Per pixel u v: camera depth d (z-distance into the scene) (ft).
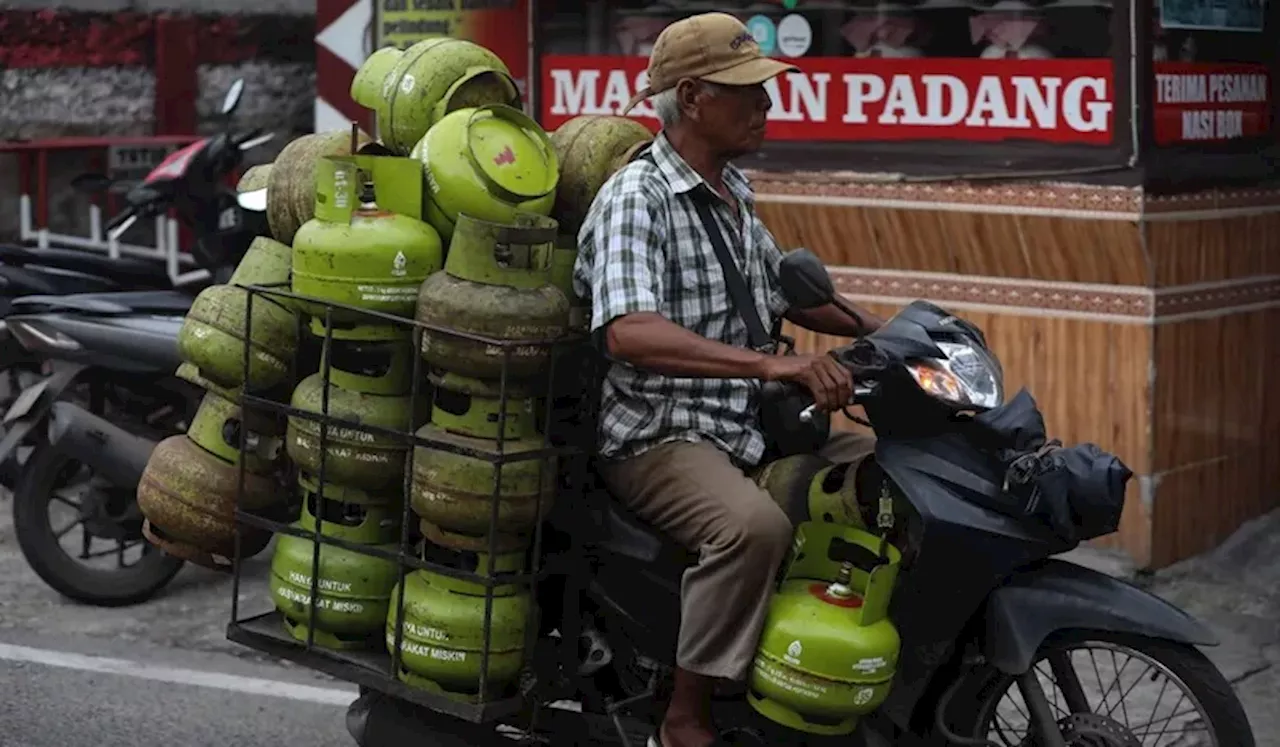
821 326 13.91
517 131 13.41
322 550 13.57
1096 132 20.33
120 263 22.81
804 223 22.40
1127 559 20.84
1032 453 12.02
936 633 12.34
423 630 12.89
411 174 13.12
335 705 17.25
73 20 30.14
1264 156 21.67
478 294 12.37
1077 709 13.04
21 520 19.71
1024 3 20.63
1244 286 21.57
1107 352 20.71
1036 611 12.10
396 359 13.17
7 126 29.84
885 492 12.27
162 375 20.04
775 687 12.27
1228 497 21.72
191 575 21.12
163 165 22.04
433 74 13.98
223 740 16.35
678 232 12.85
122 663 18.26
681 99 12.80
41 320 19.85
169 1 30.86
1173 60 20.36
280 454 14.61
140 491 15.14
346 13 26.71
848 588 12.42
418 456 12.78
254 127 31.50
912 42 21.39
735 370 12.17
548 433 12.71
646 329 12.36
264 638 13.93
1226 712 12.21
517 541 12.87
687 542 12.73
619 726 13.15
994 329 21.39
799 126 22.27
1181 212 20.58
